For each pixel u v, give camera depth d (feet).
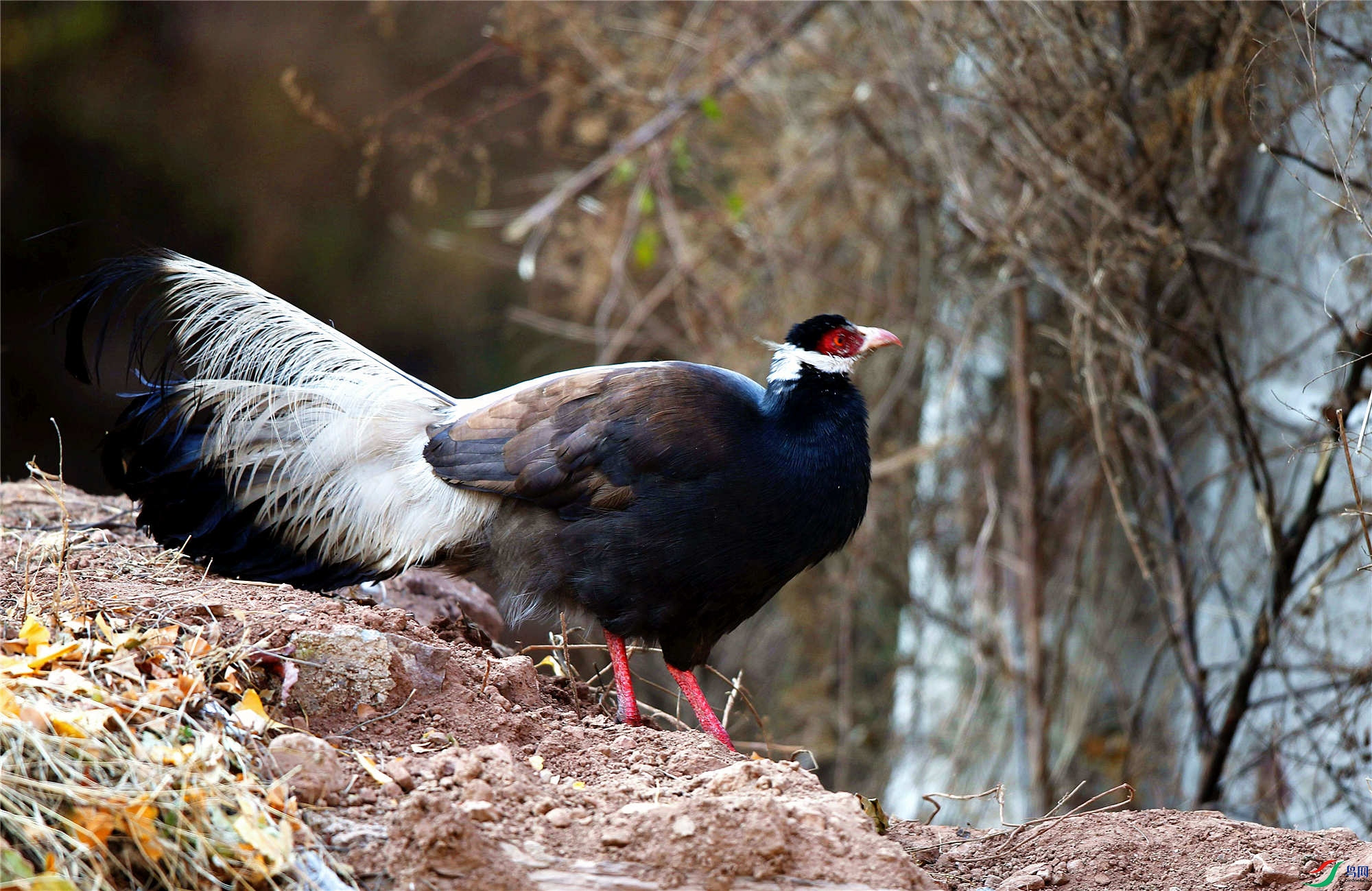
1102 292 37.37
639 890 16.39
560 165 76.74
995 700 49.16
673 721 27.20
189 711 18.02
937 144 44.57
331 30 79.25
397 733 19.92
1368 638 35.70
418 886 15.94
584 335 59.41
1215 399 38.96
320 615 21.86
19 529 28.78
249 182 81.56
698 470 24.61
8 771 15.52
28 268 78.54
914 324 49.83
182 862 15.56
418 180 55.36
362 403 26.23
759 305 56.24
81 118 78.79
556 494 25.00
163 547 26.25
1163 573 41.29
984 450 46.16
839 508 25.66
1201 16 35.81
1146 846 21.11
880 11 46.55
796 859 17.15
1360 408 31.76
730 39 51.55
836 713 56.08
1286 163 37.06
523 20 52.90
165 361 25.84
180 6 78.69
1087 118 37.76
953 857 21.77
